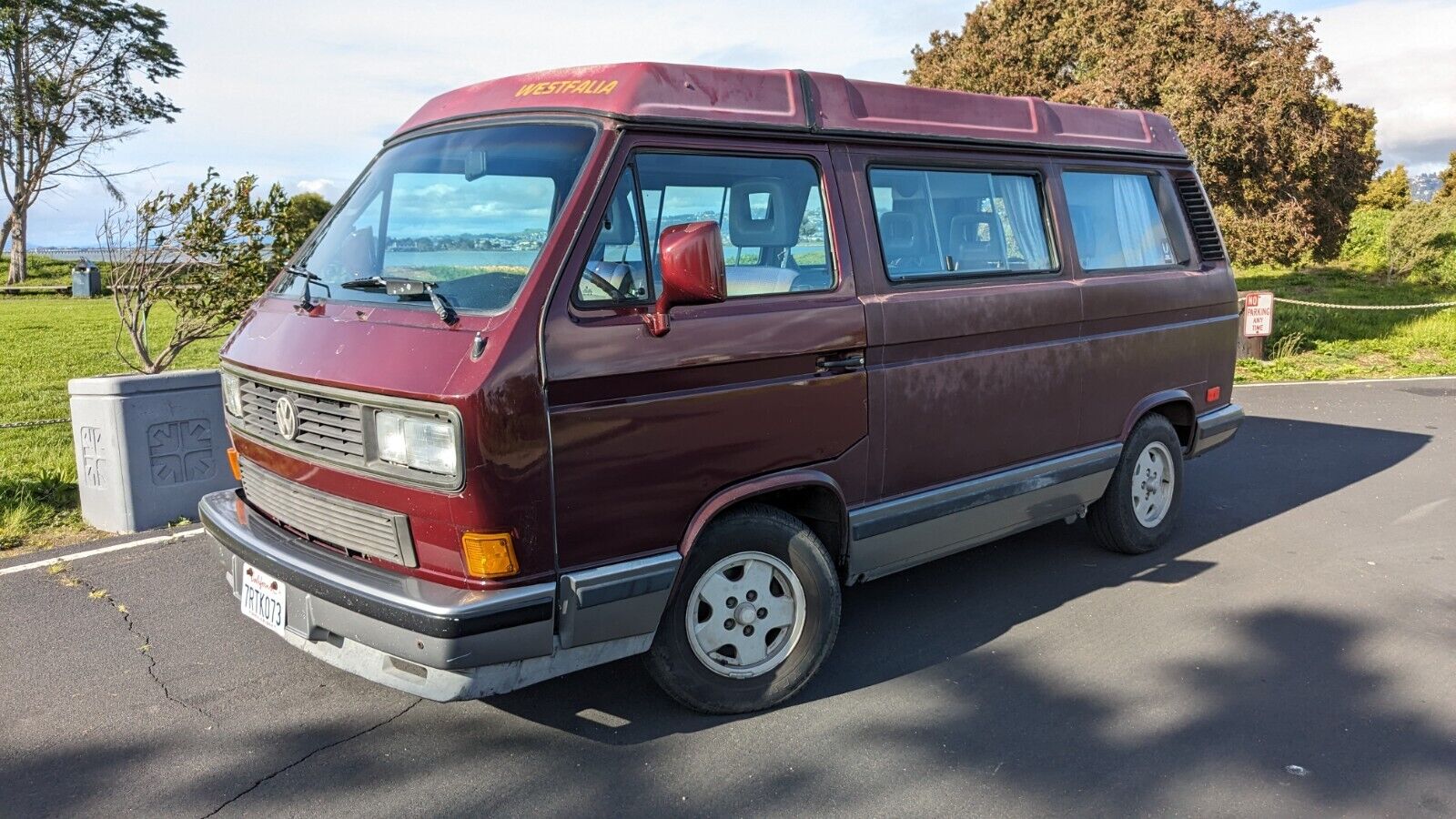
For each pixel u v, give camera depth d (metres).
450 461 3.10
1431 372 13.02
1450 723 3.87
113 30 47.16
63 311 23.16
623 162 3.50
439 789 3.40
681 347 3.50
